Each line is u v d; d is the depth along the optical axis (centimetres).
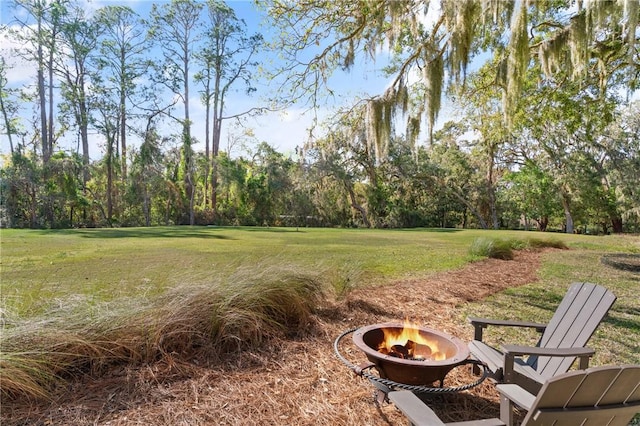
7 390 214
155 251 878
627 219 2350
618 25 525
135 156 2486
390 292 493
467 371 275
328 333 342
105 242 1096
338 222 2627
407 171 2605
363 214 2623
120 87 2528
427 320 396
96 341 256
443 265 742
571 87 717
